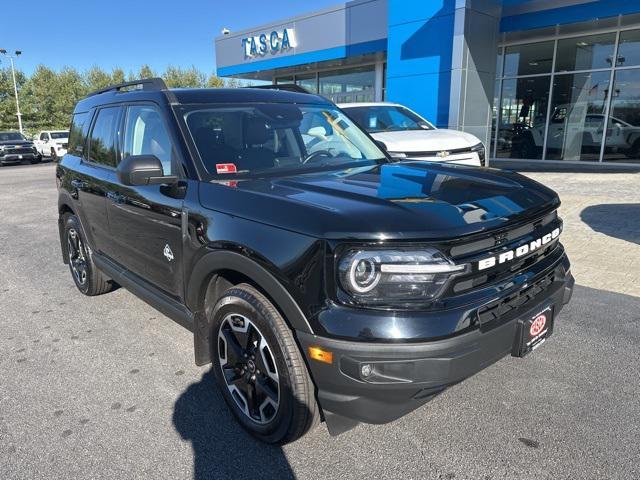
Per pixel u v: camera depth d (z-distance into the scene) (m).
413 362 2.01
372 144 3.86
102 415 2.88
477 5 11.12
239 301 2.49
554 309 2.56
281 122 3.45
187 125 3.08
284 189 2.58
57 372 3.40
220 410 2.92
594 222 7.09
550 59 14.05
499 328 2.19
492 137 15.79
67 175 4.66
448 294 2.09
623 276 4.96
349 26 15.87
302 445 2.58
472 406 2.86
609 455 2.43
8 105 48.16
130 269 3.72
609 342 3.60
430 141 7.43
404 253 2.04
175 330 4.05
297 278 2.17
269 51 19.05
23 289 5.17
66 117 51.34
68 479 2.37
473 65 11.39
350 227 2.07
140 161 2.73
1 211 10.37
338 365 2.07
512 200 2.49
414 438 2.60
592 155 13.81
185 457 2.51
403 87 12.48
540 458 2.42
